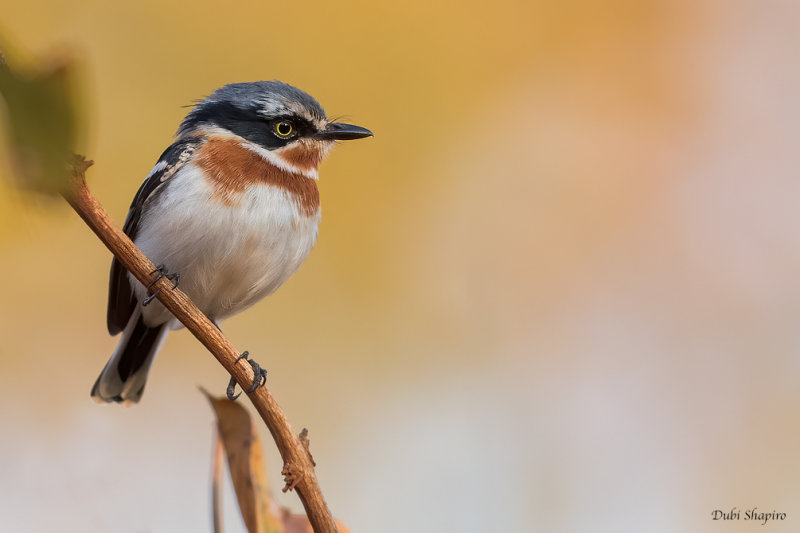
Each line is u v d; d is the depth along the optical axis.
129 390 9.02
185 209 7.95
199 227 7.95
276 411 5.53
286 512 5.51
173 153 8.30
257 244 8.14
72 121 1.28
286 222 8.29
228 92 8.70
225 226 8.00
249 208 8.09
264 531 5.38
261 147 8.43
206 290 8.39
